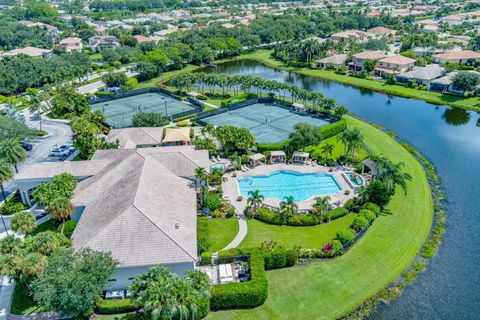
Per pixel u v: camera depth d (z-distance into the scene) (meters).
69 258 40.47
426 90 133.50
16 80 135.12
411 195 67.12
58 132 98.06
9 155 68.69
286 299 44.94
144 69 152.25
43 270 40.38
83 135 80.06
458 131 98.56
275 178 73.31
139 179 54.94
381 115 111.12
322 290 46.28
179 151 67.56
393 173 60.81
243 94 123.44
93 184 59.38
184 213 52.12
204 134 82.88
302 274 48.72
